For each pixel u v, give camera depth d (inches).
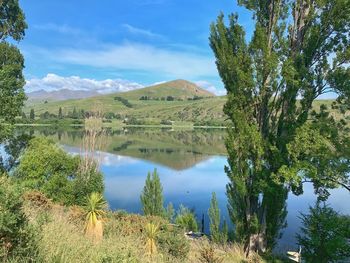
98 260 285.7
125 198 2348.7
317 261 780.6
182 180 3110.2
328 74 788.6
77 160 1300.4
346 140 714.8
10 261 215.0
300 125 791.1
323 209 814.5
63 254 273.1
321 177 733.9
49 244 281.1
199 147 5698.8
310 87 808.9
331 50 805.2
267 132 880.3
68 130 7381.9
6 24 1339.8
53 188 1133.7
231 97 842.8
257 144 818.8
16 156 1283.2
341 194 2287.2
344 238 759.7
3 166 1219.2
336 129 735.7
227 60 843.4
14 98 1159.0
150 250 497.7
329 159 711.7
